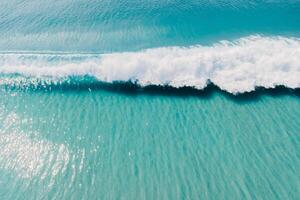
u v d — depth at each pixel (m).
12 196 16.06
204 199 15.48
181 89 20.83
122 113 19.80
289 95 20.30
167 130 18.70
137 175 16.53
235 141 18.02
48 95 21.14
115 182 16.31
